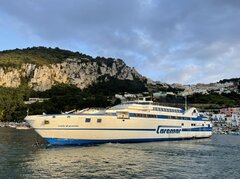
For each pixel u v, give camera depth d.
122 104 86.31
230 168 52.06
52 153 63.56
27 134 124.88
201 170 49.88
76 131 75.12
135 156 61.56
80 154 62.47
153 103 90.50
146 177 43.72
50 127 74.19
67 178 42.09
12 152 64.81
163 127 90.50
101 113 78.19
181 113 97.75
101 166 50.62
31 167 48.94
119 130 79.94
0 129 168.25
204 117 108.19
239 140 113.50
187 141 97.62
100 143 78.25
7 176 42.66
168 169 49.78
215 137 131.38
